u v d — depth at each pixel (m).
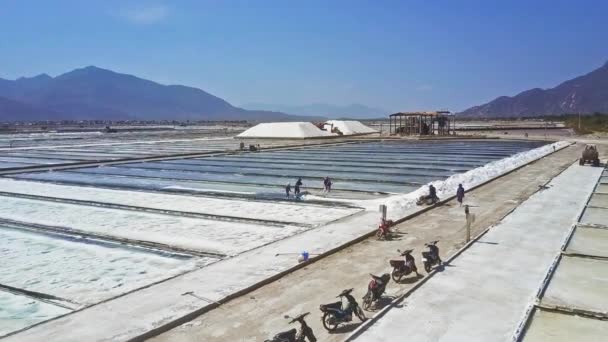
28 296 11.59
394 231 16.31
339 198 24.14
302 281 11.50
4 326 9.90
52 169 37.56
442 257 13.05
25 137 91.12
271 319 9.37
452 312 9.18
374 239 15.44
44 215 20.73
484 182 26.75
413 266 11.52
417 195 23.34
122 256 14.73
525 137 75.25
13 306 10.98
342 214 20.02
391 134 81.88
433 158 45.44
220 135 99.38
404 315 9.07
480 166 38.16
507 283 10.71
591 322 8.74
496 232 15.45
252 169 37.75
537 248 13.52
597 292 10.15
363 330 8.46
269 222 18.81
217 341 8.47
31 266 13.86
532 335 8.23
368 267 12.51
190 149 58.78
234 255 13.74
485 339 8.10
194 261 14.05
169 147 62.84
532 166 35.44
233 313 9.69
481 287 10.47
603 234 15.18
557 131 101.38
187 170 37.19
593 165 35.12
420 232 16.11
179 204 22.92
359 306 9.73
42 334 8.72
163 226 18.44
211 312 9.75
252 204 22.78
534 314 9.09
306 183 29.97
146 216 20.33
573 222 16.84
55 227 18.48
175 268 13.43
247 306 10.03
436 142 70.38
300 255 13.21
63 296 11.55
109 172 36.16
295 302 10.20
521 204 20.39
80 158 47.16
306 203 22.83
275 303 10.17
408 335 8.27
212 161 44.38
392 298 10.23
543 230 15.67
